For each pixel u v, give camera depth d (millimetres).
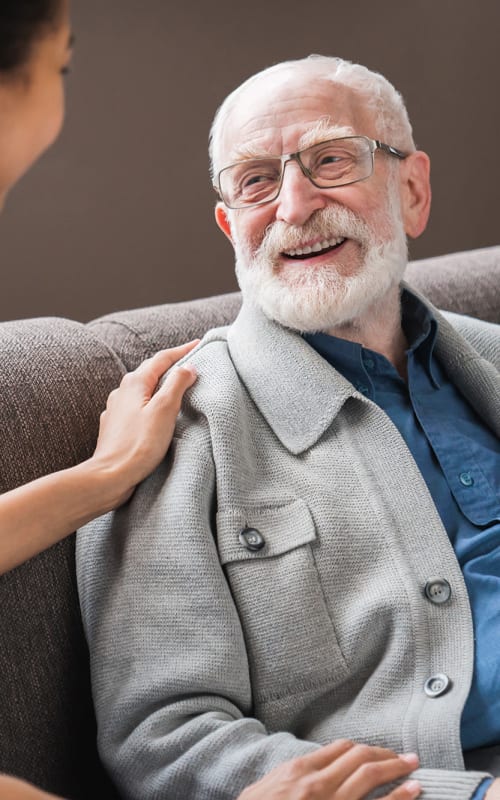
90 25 2422
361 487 1257
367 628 1187
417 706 1140
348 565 1221
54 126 843
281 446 1295
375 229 1363
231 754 1076
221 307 1639
